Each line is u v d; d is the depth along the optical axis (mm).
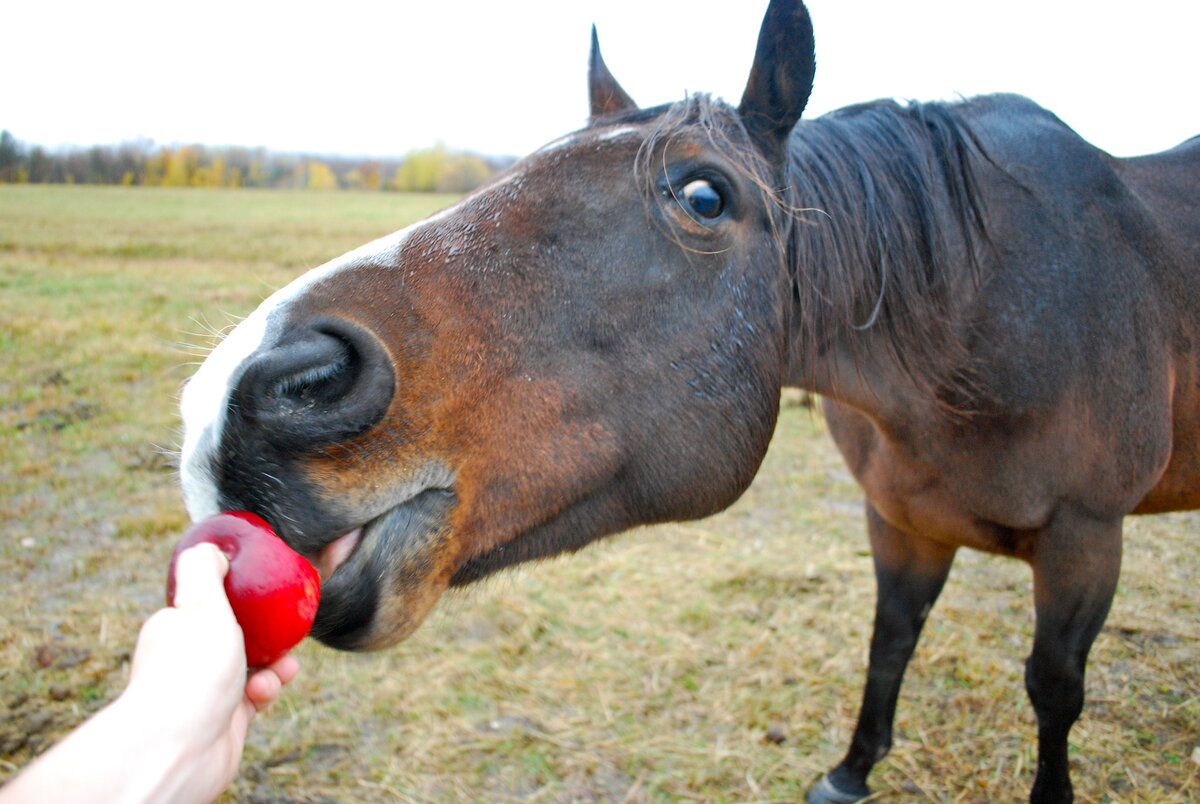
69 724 2945
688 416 1694
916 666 3365
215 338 1637
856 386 2123
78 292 9477
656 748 2953
